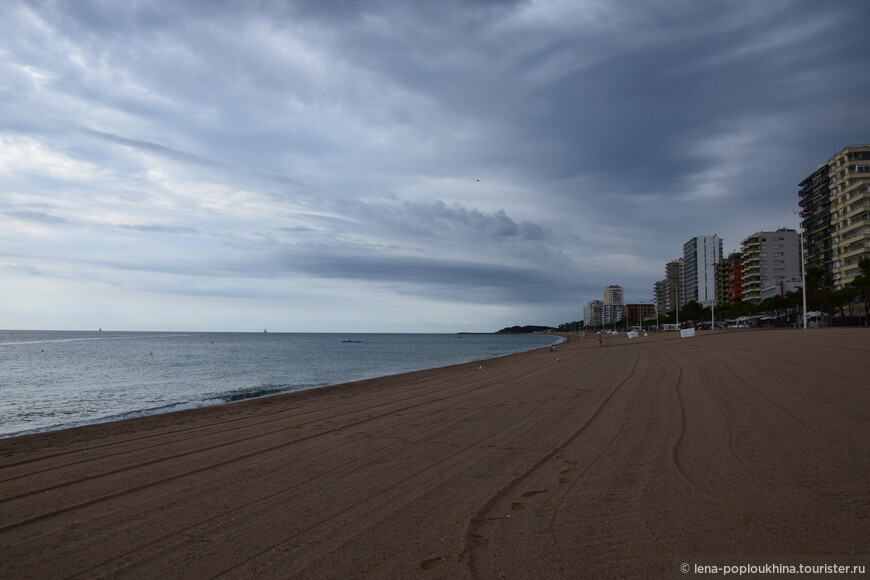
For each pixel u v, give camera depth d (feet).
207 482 24.76
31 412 68.39
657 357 99.19
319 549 16.15
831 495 18.16
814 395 37.96
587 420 37.78
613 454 26.94
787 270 434.71
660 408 40.52
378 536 17.04
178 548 16.69
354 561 15.17
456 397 56.24
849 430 26.99
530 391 57.88
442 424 39.01
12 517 20.74
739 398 40.83
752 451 24.99
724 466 22.95
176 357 214.69
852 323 259.19
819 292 253.85
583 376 72.02
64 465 30.73
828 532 15.26
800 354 69.97
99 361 185.78
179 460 30.19
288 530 17.89
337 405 55.52
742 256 480.64
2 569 15.70
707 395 44.50
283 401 65.36
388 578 14.02
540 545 15.76
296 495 21.99
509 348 337.31
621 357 108.58
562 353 153.89
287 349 309.63
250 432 39.42
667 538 15.70
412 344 445.37
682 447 27.27
